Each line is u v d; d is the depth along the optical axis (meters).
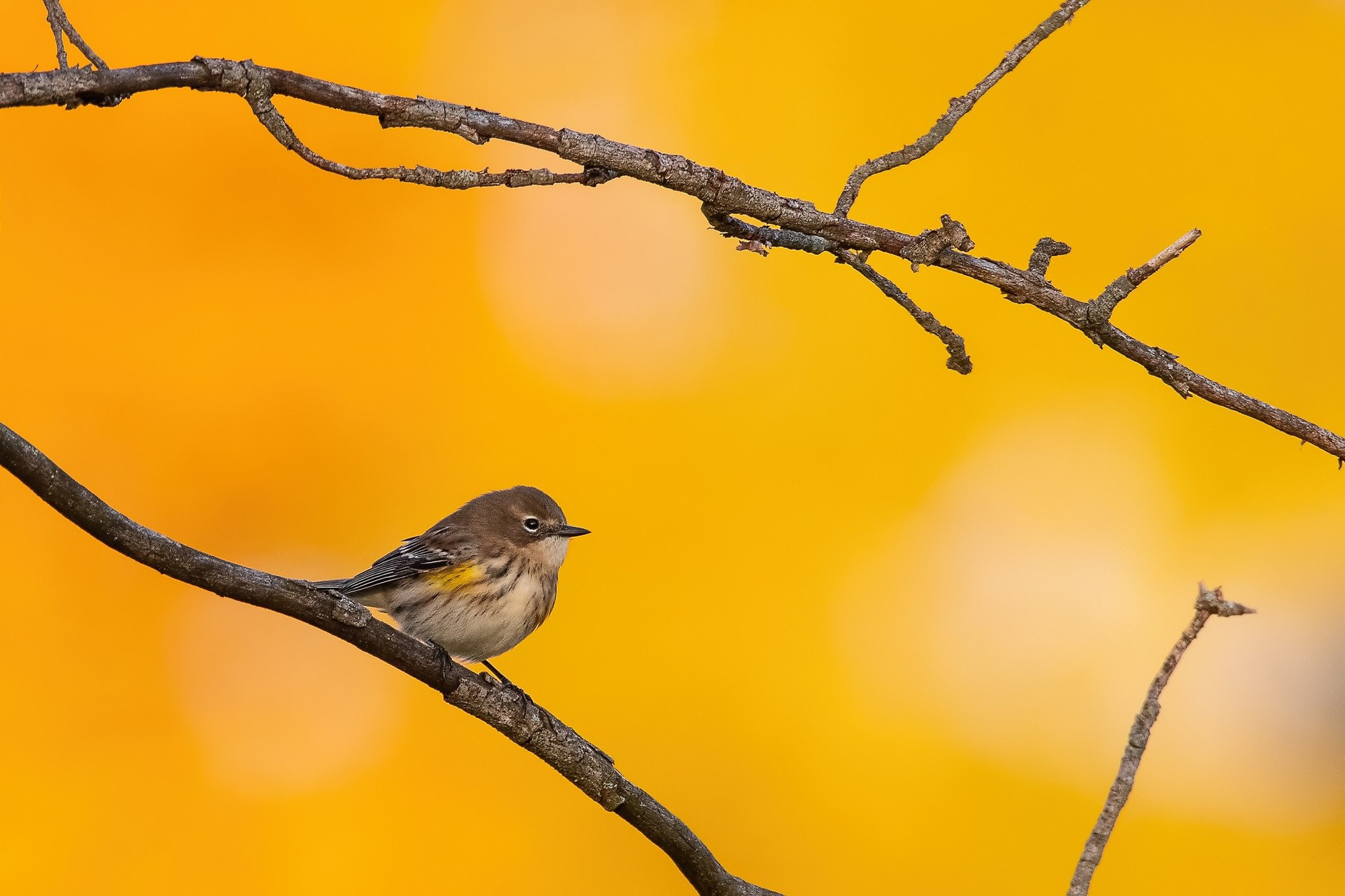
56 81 7.35
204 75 7.82
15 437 7.77
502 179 8.21
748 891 8.26
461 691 8.23
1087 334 8.23
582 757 8.24
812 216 8.23
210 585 8.21
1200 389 8.23
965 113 8.24
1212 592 8.20
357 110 8.20
